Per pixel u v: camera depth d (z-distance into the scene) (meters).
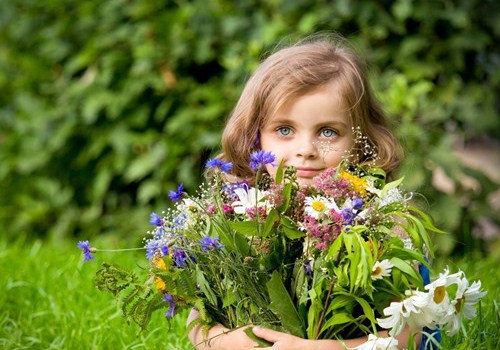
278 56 2.66
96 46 4.98
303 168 2.46
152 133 4.94
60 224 5.28
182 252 2.37
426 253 2.52
